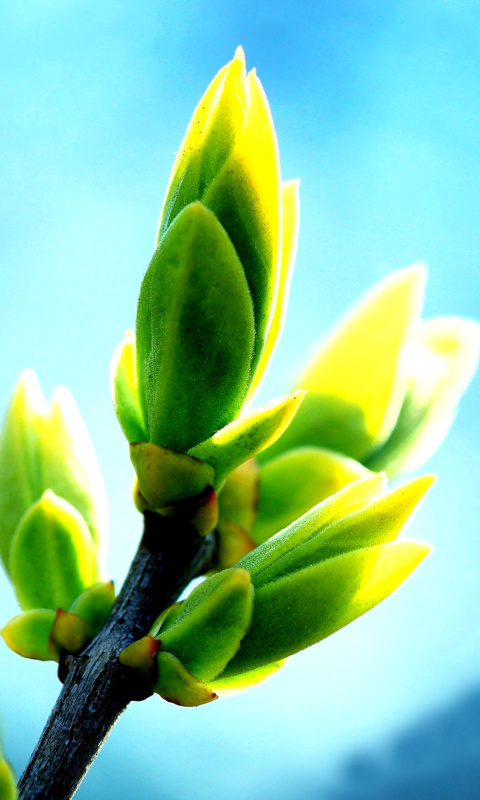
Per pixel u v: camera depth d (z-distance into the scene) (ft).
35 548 0.45
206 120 0.40
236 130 0.40
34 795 0.39
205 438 0.41
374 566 0.40
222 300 0.39
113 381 0.42
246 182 0.39
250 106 0.40
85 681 0.41
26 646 0.42
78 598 0.43
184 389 0.40
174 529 0.42
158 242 0.41
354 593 0.40
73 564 0.45
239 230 0.40
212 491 0.41
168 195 0.41
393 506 0.40
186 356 0.40
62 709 0.40
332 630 0.40
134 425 0.42
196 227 0.39
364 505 0.41
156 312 0.40
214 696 0.40
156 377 0.40
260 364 0.41
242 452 0.41
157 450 0.41
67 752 0.40
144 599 0.42
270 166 0.40
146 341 0.41
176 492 0.41
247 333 0.40
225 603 0.39
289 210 0.41
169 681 0.40
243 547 0.45
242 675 0.42
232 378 0.40
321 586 0.40
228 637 0.40
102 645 0.41
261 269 0.40
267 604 0.40
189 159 0.40
